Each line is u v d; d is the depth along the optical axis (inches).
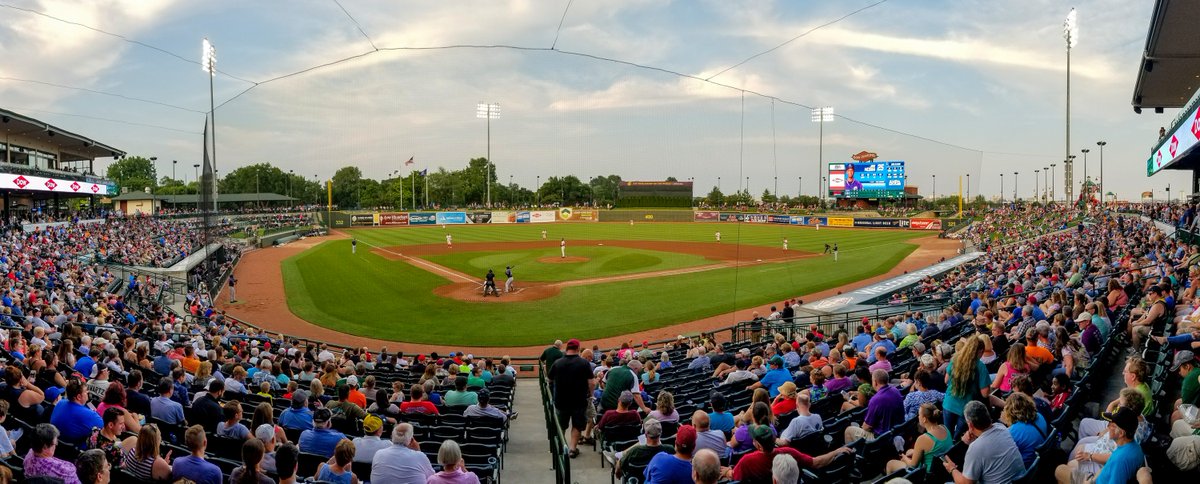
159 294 1206.9
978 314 564.4
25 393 336.2
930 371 369.4
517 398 640.4
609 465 366.6
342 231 3105.3
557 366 387.5
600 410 427.5
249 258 1972.2
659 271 1686.8
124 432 303.7
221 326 863.7
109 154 2674.7
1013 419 253.9
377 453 264.8
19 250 1267.2
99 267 1343.5
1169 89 930.1
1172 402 342.6
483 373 590.6
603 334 1008.9
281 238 2481.5
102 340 513.7
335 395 478.9
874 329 692.7
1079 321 450.3
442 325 1063.6
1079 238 1526.8
